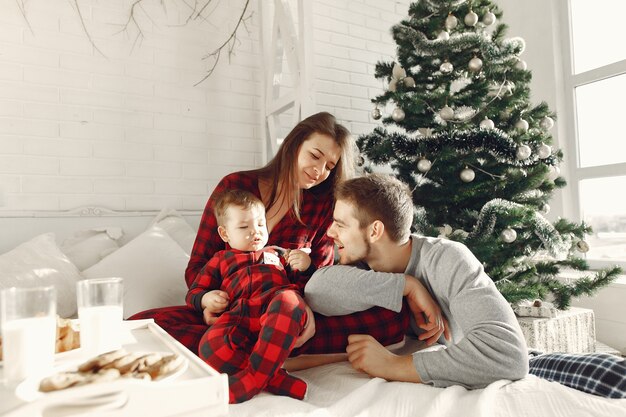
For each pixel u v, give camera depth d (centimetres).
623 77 278
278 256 149
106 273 188
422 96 227
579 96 302
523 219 201
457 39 222
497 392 90
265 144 279
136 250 199
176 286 190
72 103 229
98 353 75
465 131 217
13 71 216
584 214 297
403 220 120
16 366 62
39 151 220
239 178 171
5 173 212
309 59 238
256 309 114
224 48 275
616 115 281
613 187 280
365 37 334
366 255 123
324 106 313
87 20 234
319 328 120
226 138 273
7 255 185
